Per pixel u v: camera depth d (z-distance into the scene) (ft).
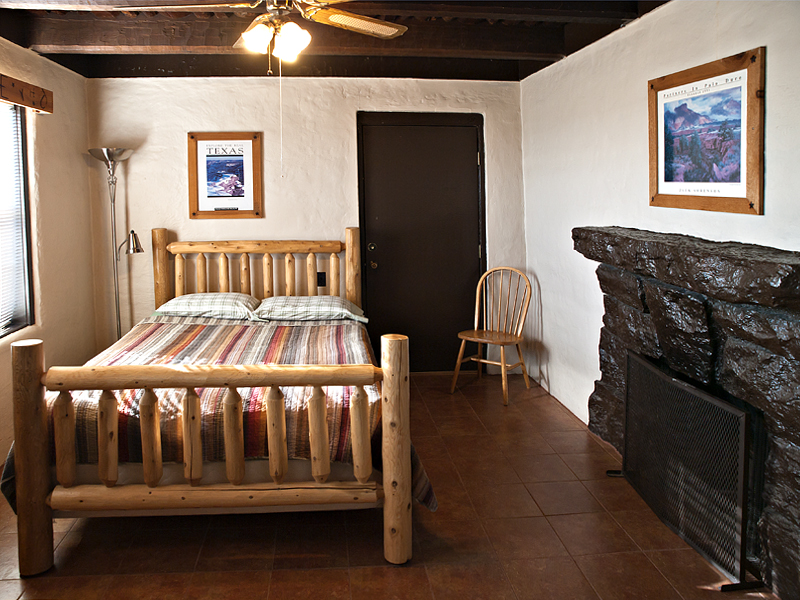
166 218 15.17
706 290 7.34
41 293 12.18
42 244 12.23
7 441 11.01
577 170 12.88
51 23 11.89
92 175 14.84
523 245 16.28
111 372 7.60
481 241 16.39
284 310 13.96
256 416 8.14
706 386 8.27
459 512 9.38
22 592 7.47
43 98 11.93
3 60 11.05
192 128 15.06
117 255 14.99
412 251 16.26
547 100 14.34
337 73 15.33
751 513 7.47
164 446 8.02
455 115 16.03
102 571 7.91
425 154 16.06
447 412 13.80
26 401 7.61
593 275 12.30
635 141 10.54
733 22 8.03
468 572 7.87
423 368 16.67
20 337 11.42
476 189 16.31
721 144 8.25
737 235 8.11
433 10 10.22
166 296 15.08
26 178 11.86
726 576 7.56
